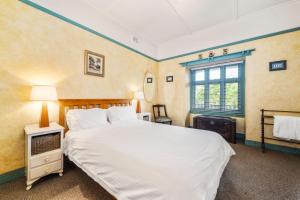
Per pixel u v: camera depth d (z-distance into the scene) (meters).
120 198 1.04
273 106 2.79
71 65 2.36
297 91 2.58
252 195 1.45
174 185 0.83
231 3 2.59
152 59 4.43
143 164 1.03
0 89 1.66
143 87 4.07
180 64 4.20
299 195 1.45
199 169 0.99
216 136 1.85
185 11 2.80
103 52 2.91
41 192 1.50
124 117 2.77
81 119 2.10
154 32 3.67
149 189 0.90
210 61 3.63
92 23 2.69
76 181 1.70
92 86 2.70
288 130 2.41
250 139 3.04
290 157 2.40
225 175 1.83
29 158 1.53
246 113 3.10
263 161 2.25
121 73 3.34
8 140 1.71
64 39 2.26
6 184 1.62
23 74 1.83
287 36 2.65
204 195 0.82
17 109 1.78
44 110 1.80
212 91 3.99
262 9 2.79
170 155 1.16
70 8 2.33
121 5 2.59
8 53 1.71
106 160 1.26
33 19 1.92
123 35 3.39
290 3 2.58
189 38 3.91
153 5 2.61
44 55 2.03
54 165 1.74
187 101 4.24
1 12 1.66
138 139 1.61
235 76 3.62
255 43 2.98
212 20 3.14
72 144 1.72
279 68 2.71
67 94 2.31
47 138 1.70
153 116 4.48
